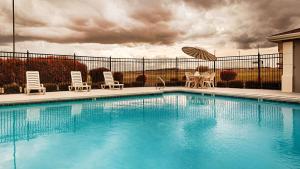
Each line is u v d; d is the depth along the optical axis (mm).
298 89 13727
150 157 4910
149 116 9133
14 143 5844
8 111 9922
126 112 9961
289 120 8234
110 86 17188
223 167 4395
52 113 9664
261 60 17531
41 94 13281
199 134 6594
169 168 4375
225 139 6121
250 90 15609
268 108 10547
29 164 4547
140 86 20672
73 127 7465
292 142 5824
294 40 13750
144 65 21016
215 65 20031
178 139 6152
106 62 19500
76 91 15375
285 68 14141
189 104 11992
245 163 4559
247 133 6660
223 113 9641
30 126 7582
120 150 5348
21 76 15438
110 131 6992
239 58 18484
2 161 4684
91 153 5160
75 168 4371
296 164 4488
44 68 16328
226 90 15727
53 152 5219
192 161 4691
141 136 6453
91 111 10125
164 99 13852
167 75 21734
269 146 5527
